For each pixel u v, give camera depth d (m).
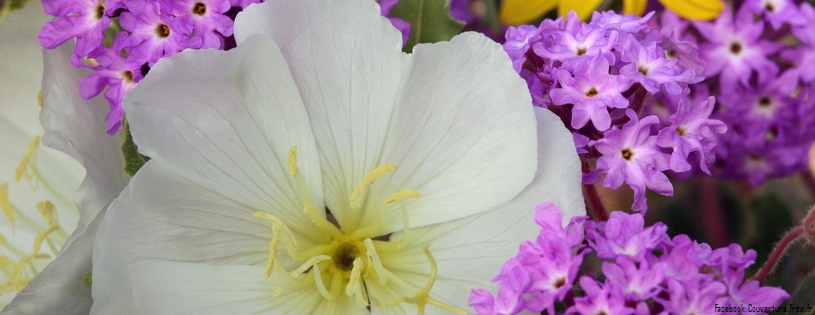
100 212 0.22
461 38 0.21
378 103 0.22
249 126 0.22
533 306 0.20
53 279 0.22
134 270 0.21
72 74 0.24
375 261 0.22
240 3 0.22
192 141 0.21
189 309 0.21
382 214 0.23
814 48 0.26
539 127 0.22
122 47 0.22
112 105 0.23
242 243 0.22
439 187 0.22
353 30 0.22
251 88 0.22
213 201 0.22
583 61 0.22
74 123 0.23
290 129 0.22
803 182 0.29
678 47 0.24
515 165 0.22
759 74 0.26
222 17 0.22
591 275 0.21
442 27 0.25
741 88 0.26
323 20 0.22
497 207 0.22
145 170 0.21
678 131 0.23
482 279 0.22
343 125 0.22
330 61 0.22
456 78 0.22
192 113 0.21
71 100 0.23
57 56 0.23
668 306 0.20
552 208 0.21
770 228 0.28
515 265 0.21
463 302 0.22
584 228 0.21
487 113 0.22
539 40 0.23
